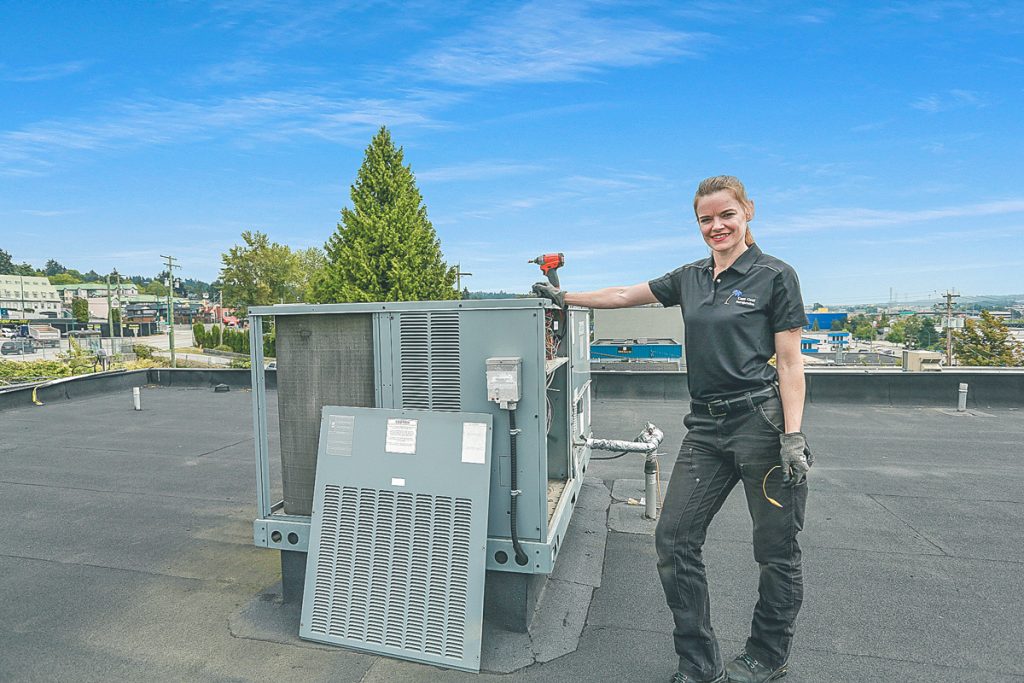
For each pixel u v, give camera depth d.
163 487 5.95
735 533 4.52
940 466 6.73
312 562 2.90
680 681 2.44
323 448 2.93
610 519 4.75
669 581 2.41
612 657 2.81
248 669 2.70
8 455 7.43
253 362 3.12
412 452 2.79
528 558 2.78
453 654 2.67
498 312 2.74
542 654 2.81
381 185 19.11
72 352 29.11
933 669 2.74
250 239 49.38
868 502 5.35
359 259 18.23
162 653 2.85
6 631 3.08
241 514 5.08
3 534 4.59
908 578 3.74
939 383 11.39
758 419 2.28
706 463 2.40
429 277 19.00
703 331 2.35
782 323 2.25
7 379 22.34
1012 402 11.13
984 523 4.79
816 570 3.86
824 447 7.76
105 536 4.54
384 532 2.80
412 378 2.90
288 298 50.00
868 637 3.02
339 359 3.02
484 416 2.71
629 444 4.42
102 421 10.03
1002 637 3.03
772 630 2.46
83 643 2.96
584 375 4.47
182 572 3.84
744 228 2.37
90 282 164.12
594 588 3.54
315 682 2.58
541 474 2.73
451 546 2.70
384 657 2.76
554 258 2.95
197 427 9.44
